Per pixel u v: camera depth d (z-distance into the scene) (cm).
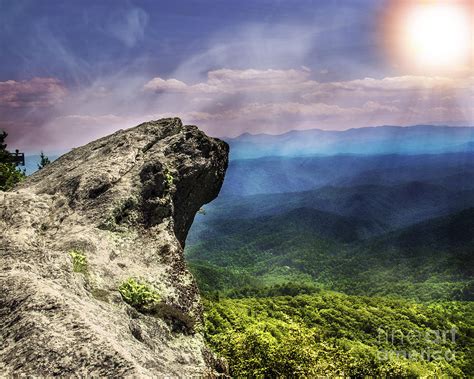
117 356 381
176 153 1172
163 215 979
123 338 503
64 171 1146
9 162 2612
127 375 362
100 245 817
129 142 1181
